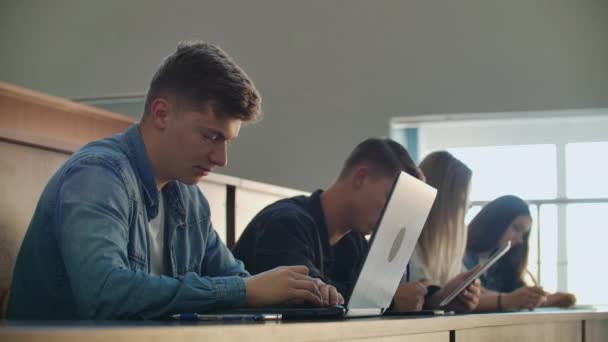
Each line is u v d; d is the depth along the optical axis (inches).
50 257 57.0
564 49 206.8
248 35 228.5
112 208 54.8
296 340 38.7
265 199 121.0
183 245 68.4
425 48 215.5
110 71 237.5
